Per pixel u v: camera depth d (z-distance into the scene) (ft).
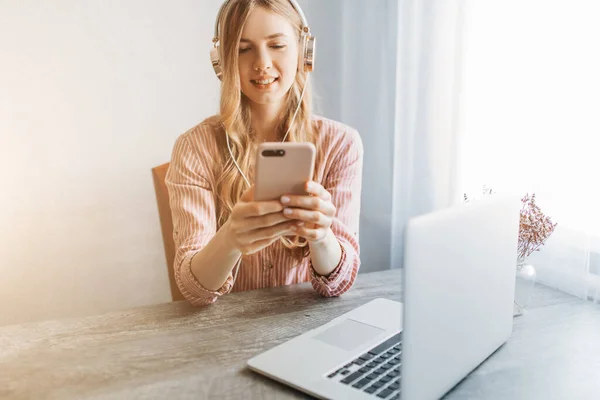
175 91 7.11
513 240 2.99
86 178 6.84
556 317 3.53
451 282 2.41
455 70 5.12
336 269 3.67
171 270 5.38
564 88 4.16
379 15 6.50
